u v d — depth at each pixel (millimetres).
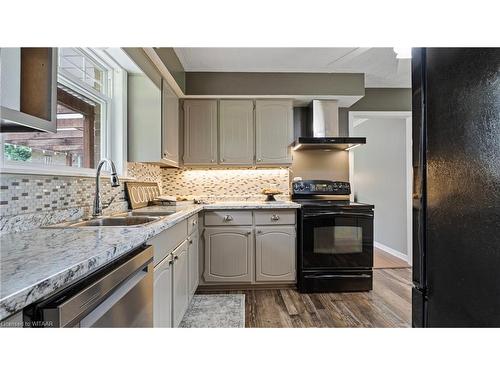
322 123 3408
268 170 3619
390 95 3869
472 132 615
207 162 3322
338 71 3314
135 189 2598
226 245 2945
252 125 3354
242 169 3605
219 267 2936
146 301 1234
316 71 3312
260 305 2598
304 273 2906
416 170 836
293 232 2984
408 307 2557
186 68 3219
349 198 3621
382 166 5008
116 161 2424
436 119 741
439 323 735
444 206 715
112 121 2424
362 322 2270
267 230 2973
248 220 2963
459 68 658
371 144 5434
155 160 2553
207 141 3326
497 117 549
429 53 770
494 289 563
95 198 1839
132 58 2145
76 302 740
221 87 3287
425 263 794
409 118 4074
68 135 1895
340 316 2377
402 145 4352
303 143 3191
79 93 2035
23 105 998
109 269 961
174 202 2910
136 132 2557
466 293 641
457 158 664
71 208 1735
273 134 3354
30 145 1534
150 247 1289
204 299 2740
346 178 3715
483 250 589
